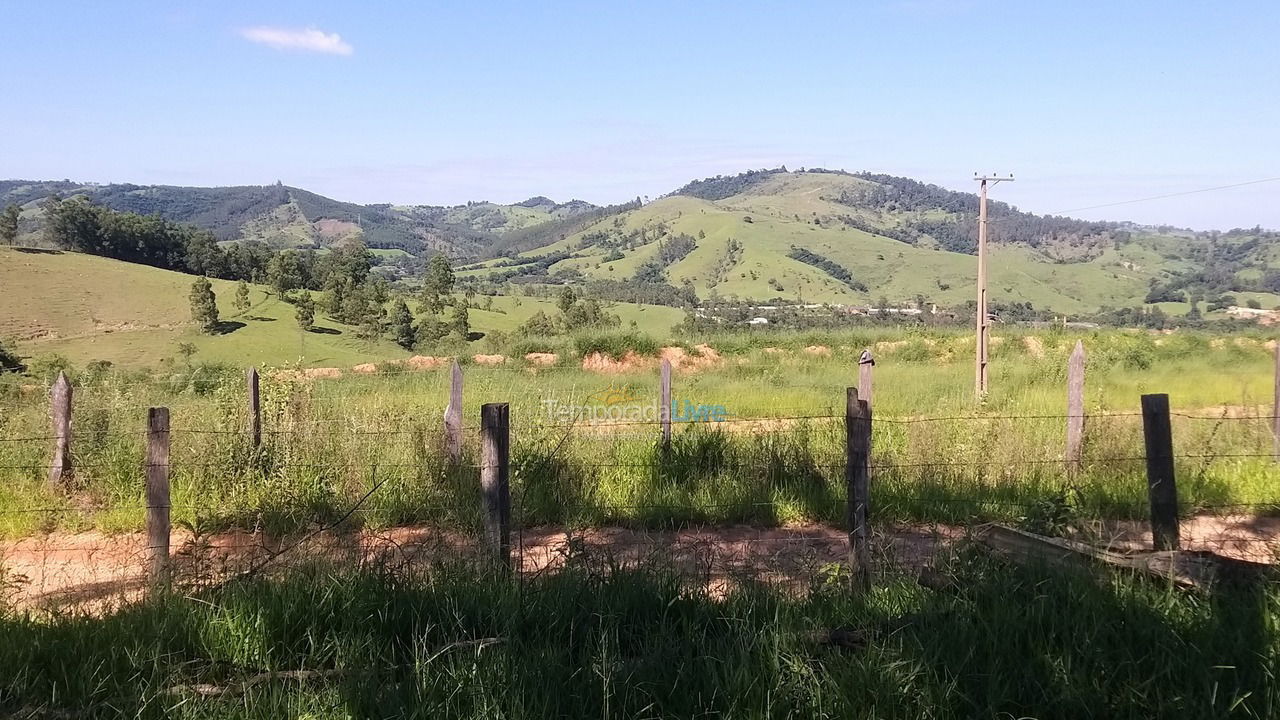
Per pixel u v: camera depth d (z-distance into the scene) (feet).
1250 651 12.85
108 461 29.01
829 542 23.41
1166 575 15.44
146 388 44.55
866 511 16.57
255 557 19.13
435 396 47.73
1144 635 13.33
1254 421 34.22
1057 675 12.26
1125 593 14.73
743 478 28.27
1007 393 54.08
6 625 14.82
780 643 13.16
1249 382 63.26
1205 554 16.22
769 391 60.39
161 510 18.49
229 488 27.35
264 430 29.99
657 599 15.24
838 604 15.37
